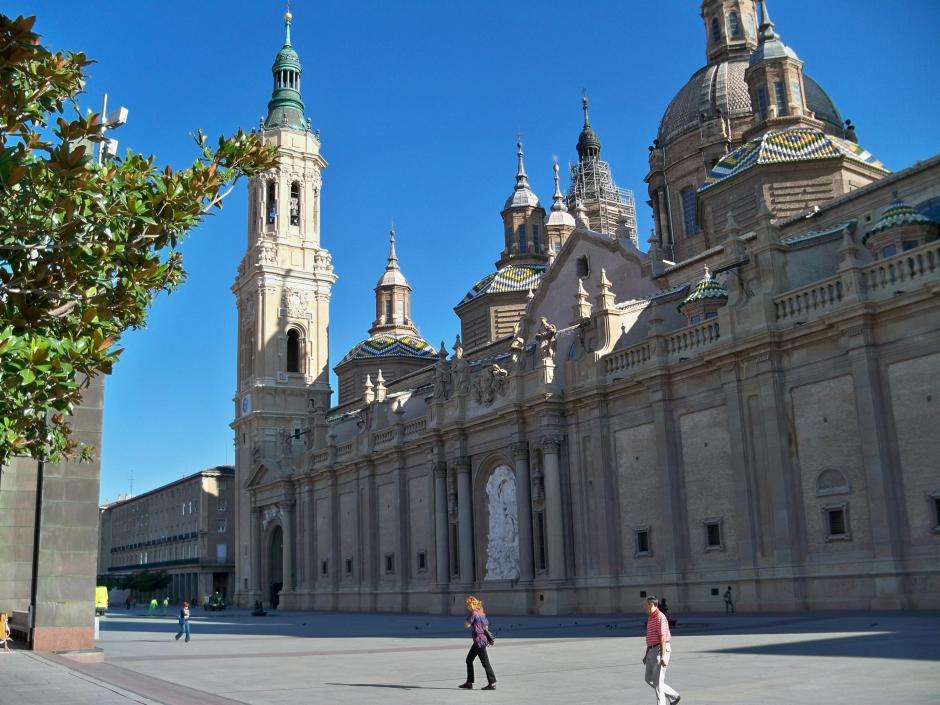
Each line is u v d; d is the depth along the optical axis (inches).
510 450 2070.6
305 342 3607.3
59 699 662.5
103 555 6205.7
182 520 4955.7
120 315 510.3
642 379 1724.9
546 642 1130.7
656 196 2994.6
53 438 593.0
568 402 1913.1
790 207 2016.5
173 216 490.3
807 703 526.6
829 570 1380.4
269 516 3270.2
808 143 2064.5
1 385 446.0
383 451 2571.4
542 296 2469.2
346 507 2792.8
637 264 2170.3
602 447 1818.4
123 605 5339.6
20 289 465.1
